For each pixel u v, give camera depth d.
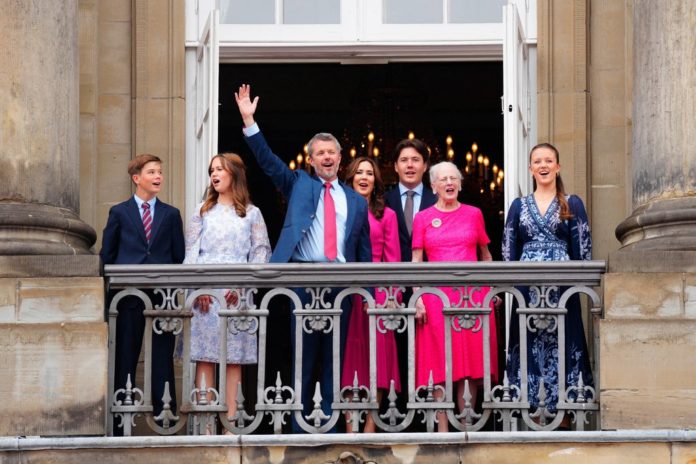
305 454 21.72
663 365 22.06
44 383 22.11
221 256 23.50
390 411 22.34
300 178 23.50
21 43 23.25
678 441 21.66
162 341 23.38
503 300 27.45
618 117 26.98
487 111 40.50
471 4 27.69
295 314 22.39
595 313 22.39
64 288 22.28
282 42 27.58
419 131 38.28
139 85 27.17
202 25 27.45
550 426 22.30
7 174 23.05
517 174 25.91
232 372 23.28
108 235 24.03
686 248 22.59
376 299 23.41
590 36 27.17
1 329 22.20
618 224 25.61
